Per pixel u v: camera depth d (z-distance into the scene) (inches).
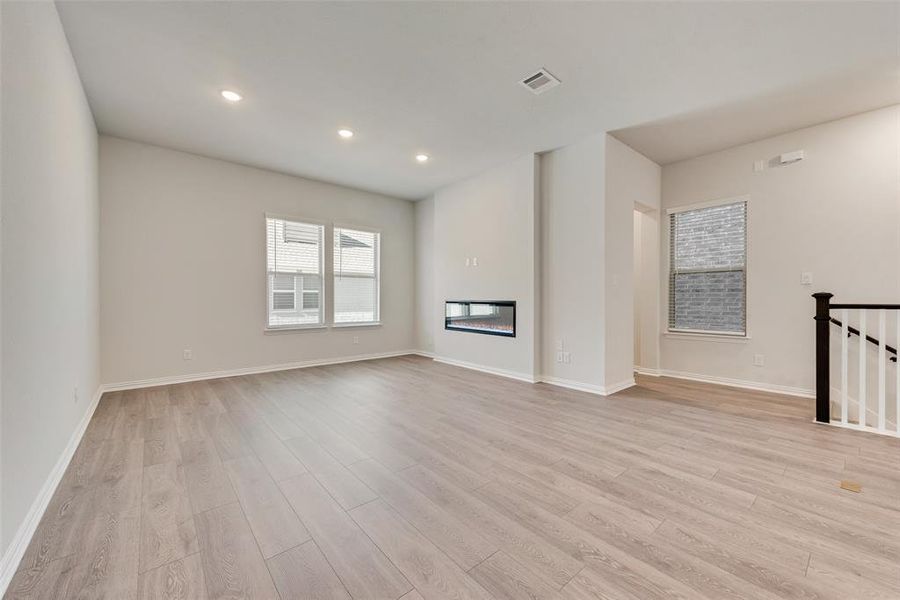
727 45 98.0
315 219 215.3
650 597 50.1
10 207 57.9
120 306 157.8
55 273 83.3
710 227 175.6
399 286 257.4
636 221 199.9
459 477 84.2
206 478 83.4
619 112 135.0
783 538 62.4
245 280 191.3
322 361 220.4
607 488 79.0
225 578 53.6
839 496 75.3
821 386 118.3
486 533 64.2
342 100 126.6
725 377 170.2
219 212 183.0
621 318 163.6
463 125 145.5
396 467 89.1
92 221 134.3
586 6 84.8
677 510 70.8
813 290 147.2
